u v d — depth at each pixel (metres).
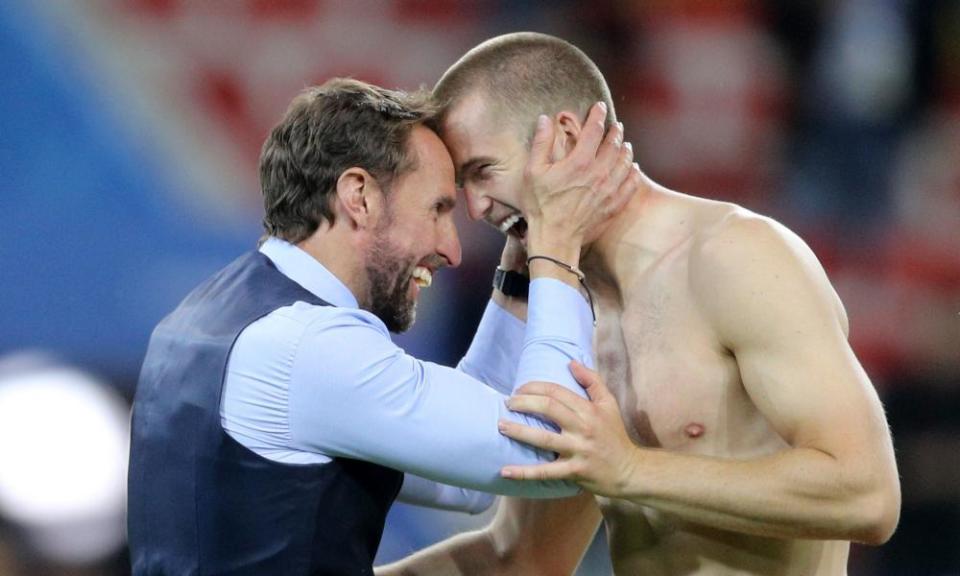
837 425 7.32
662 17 21.23
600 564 15.22
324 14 19.94
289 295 8.27
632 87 21.23
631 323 8.39
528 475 7.70
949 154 21.69
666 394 8.13
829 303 7.68
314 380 7.89
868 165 21.62
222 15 19.44
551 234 8.12
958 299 20.97
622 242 8.45
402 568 9.98
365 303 8.68
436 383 7.98
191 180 19.02
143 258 18.42
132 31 19.00
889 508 7.36
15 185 18.14
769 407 7.55
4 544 13.13
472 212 8.70
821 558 8.38
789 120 21.75
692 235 8.20
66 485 13.74
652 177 21.31
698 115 21.38
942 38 21.95
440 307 18.05
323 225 8.47
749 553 8.23
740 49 21.47
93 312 17.92
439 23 20.42
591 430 7.61
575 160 8.12
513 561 10.02
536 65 8.47
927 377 20.47
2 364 16.80
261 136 19.50
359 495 8.17
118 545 13.62
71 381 15.84
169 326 8.72
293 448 8.02
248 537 7.97
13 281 17.75
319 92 8.61
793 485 7.30
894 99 21.84
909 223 21.42
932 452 19.38
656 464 7.62
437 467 7.89
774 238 7.81
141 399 8.61
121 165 18.66
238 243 18.92
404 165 8.46
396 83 20.28
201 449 8.07
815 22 21.73
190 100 19.22
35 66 18.44
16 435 14.03
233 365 8.07
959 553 18.28
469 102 8.53
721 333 7.81
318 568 7.96
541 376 7.84
